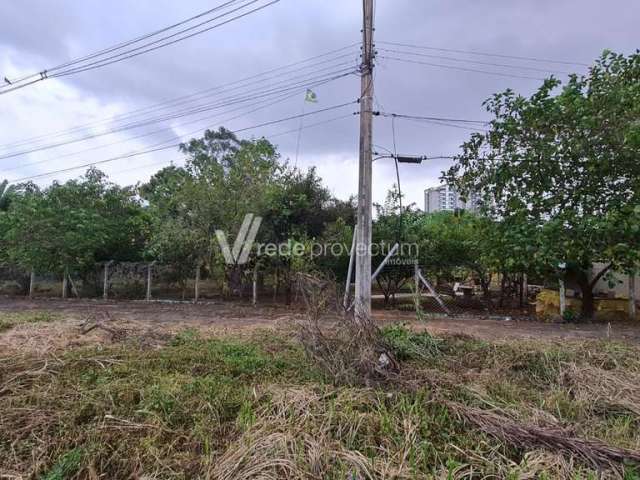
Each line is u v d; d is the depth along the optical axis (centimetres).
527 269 856
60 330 614
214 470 251
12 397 353
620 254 668
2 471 257
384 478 237
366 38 693
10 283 1305
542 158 712
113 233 1255
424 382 381
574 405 346
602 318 869
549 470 248
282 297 1130
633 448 275
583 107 666
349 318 446
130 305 1056
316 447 262
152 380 402
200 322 781
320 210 1176
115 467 267
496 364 456
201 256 1105
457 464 248
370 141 700
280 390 360
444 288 1204
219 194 1066
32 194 1280
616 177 691
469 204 920
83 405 337
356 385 381
